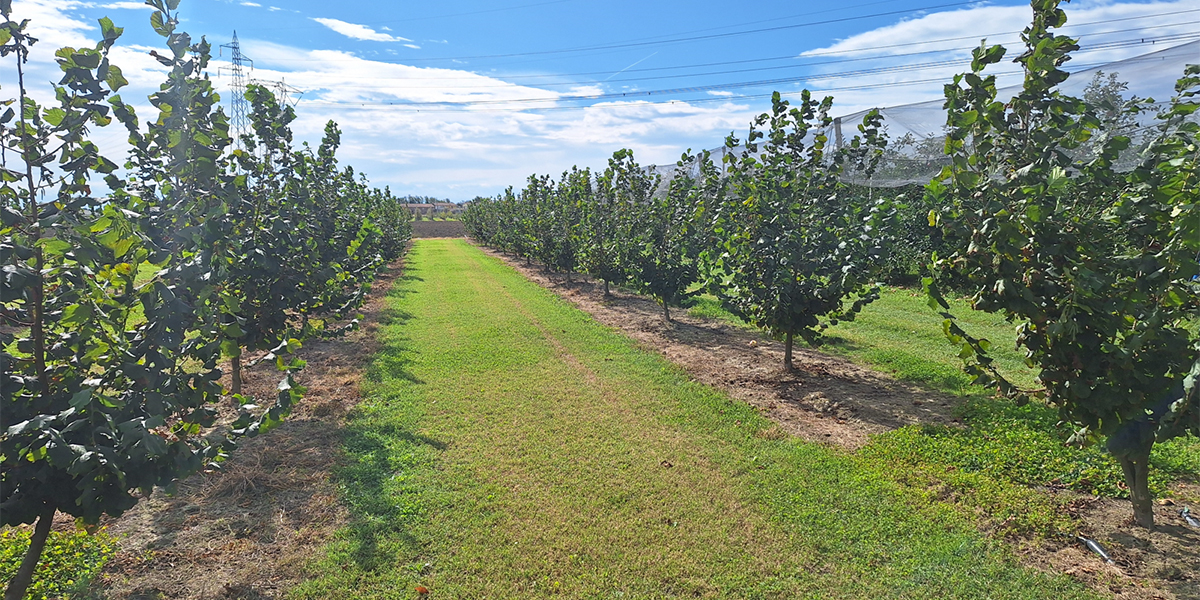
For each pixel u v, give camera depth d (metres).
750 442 6.50
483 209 38.19
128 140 3.71
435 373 9.30
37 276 2.76
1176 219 3.73
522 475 5.79
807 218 8.50
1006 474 5.52
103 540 4.44
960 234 4.35
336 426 7.04
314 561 4.39
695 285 16.42
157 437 2.84
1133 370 3.95
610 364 9.82
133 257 3.08
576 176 19.44
